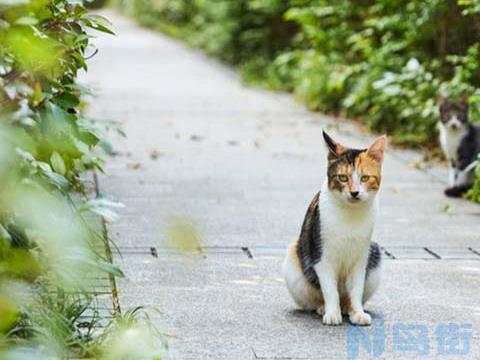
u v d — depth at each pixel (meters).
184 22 44.56
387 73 17.55
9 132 4.72
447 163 15.49
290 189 13.17
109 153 8.56
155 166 14.56
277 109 21.86
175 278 8.82
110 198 6.30
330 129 18.95
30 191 4.82
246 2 31.28
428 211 12.15
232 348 6.96
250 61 29.94
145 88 24.92
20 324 6.04
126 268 9.09
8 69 5.65
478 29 16.77
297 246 7.96
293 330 7.44
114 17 57.03
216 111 21.19
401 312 7.99
